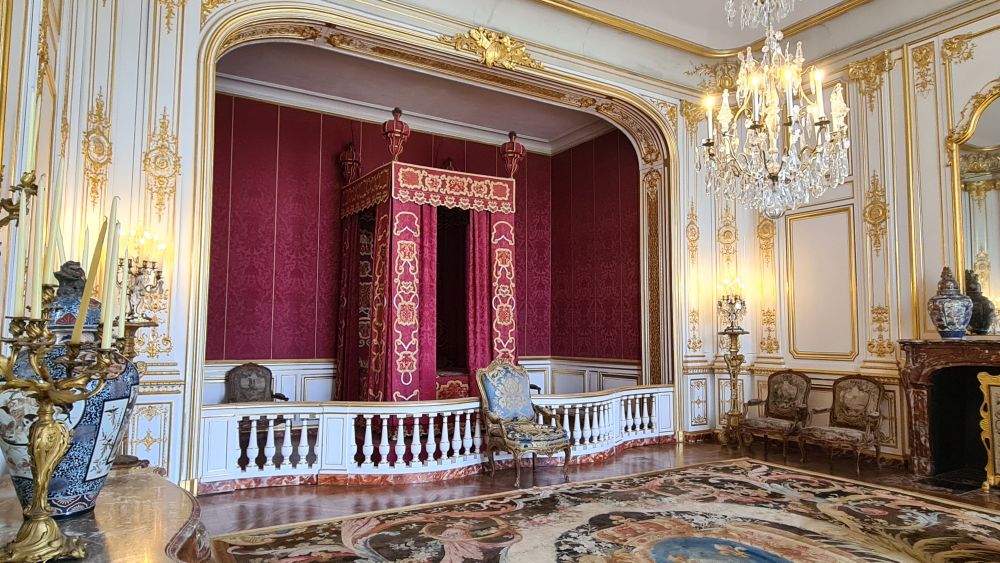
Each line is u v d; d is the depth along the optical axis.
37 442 1.48
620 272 8.55
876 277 6.54
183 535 1.72
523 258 9.62
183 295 4.95
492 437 5.71
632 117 7.75
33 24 2.82
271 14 5.43
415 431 5.59
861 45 6.69
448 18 6.22
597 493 5.07
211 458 5.09
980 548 3.75
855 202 6.75
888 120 6.49
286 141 7.83
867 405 6.25
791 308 7.35
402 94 8.03
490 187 7.04
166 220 4.92
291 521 4.32
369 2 5.82
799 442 6.36
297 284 7.80
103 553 1.56
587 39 7.03
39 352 1.45
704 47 7.38
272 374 7.50
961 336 5.57
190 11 5.12
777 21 6.71
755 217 7.81
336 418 5.48
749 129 4.59
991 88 5.73
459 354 8.89
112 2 4.82
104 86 4.74
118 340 1.98
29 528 1.48
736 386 7.25
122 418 1.92
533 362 9.60
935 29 6.13
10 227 2.71
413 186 6.57
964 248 5.86
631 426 7.16
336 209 8.12
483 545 3.82
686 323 7.64
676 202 7.70
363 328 7.32
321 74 7.41
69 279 2.21
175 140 5.00
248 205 7.54
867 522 4.26
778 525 4.20
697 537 3.95
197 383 4.97
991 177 5.73
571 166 9.55
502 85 7.00
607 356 8.71
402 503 4.80
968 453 6.01
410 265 6.49
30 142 1.59
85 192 4.61
